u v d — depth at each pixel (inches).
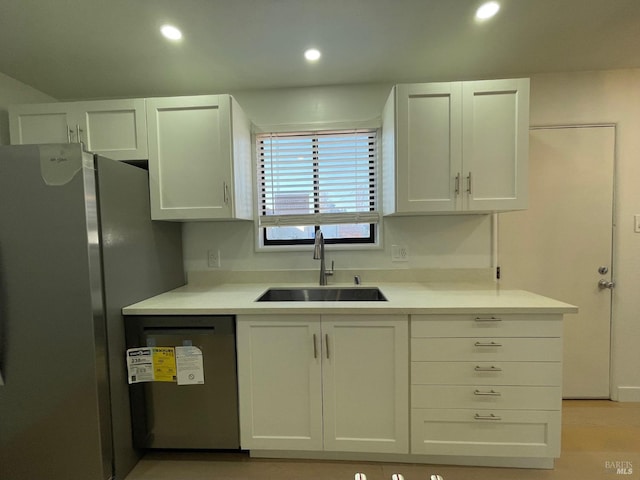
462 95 63.9
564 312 53.8
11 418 51.3
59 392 50.9
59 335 50.1
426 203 65.4
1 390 50.9
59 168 48.6
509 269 80.4
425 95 64.4
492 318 55.7
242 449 61.7
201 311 57.6
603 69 75.9
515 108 63.6
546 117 77.7
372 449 58.6
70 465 51.7
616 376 79.7
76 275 49.5
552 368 55.2
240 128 73.9
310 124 81.4
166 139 68.5
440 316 56.2
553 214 79.1
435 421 57.6
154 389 59.7
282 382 59.0
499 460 58.6
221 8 52.1
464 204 64.9
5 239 49.0
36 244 49.2
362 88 80.7
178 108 68.1
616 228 77.9
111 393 54.3
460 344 56.3
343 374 58.2
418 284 78.5
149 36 59.7
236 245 84.2
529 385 55.7
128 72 73.2
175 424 60.3
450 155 64.7
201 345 58.6
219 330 58.4
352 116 81.2
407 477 56.5
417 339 56.7
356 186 82.7
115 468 54.9
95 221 51.4
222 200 68.6
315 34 60.1
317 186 83.3
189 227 84.4
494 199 64.6
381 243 81.6
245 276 84.0
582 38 62.7
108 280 53.9
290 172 83.6
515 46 65.3
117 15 53.4
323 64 71.2
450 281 81.0
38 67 70.4
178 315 58.3
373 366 57.7
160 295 70.2
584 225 78.7
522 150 63.6
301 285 80.7
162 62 69.1
